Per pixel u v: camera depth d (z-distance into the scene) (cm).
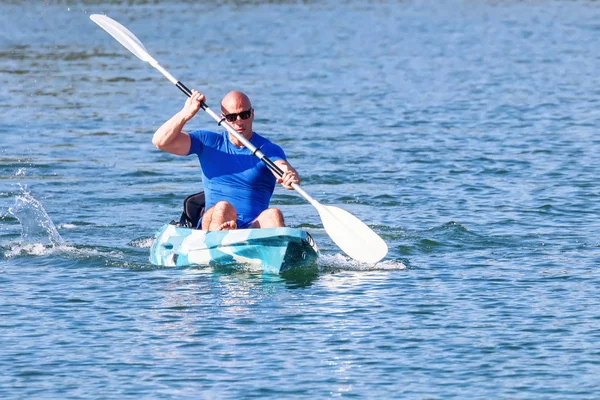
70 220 4084
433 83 8462
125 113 6988
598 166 5072
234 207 3375
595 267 3288
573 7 16425
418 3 17350
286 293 3019
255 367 2417
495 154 5444
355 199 4459
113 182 4872
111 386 2306
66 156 5509
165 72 3628
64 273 3272
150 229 3941
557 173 4925
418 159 5347
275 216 3288
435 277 3195
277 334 2645
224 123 3312
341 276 3222
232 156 3359
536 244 3616
